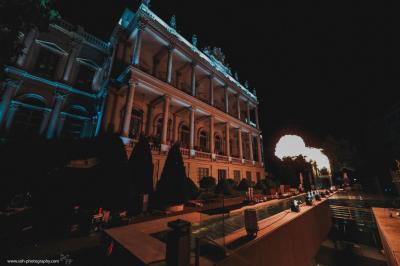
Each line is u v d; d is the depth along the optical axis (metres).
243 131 29.94
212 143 21.69
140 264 3.46
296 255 6.29
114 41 18.41
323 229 10.77
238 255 3.90
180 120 22.08
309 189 19.66
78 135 16.92
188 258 3.26
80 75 18.03
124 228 5.89
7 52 6.73
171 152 11.10
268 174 31.34
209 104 22.33
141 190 10.44
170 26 21.17
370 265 12.45
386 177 33.28
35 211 7.00
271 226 5.75
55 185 8.51
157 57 20.34
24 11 6.84
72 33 17.62
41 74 15.52
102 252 4.96
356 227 14.62
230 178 20.89
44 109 15.13
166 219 7.69
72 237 6.15
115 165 9.21
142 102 18.33
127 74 15.20
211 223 6.47
